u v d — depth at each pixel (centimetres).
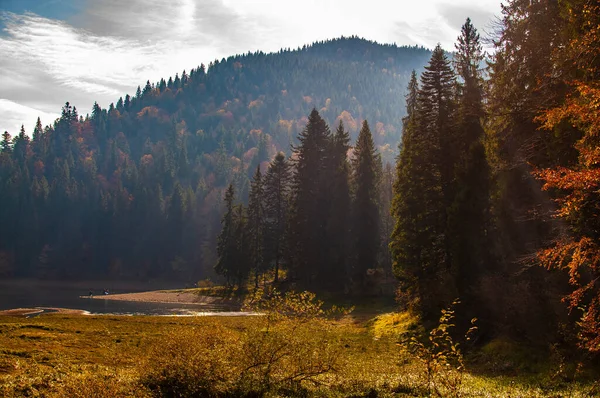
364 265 5841
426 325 3047
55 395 1420
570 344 2056
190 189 13912
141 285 12219
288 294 1659
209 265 12488
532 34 2327
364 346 2578
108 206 13838
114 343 2720
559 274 2288
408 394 1543
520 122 2550
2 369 1878
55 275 13175
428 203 3600
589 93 1268
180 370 1555
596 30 1444
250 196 7850
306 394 1562
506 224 2744
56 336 2822
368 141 6084
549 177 1300
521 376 1941
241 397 1519
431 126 3775
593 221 1539
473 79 3419
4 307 6556
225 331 1702
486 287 2670
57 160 17050
